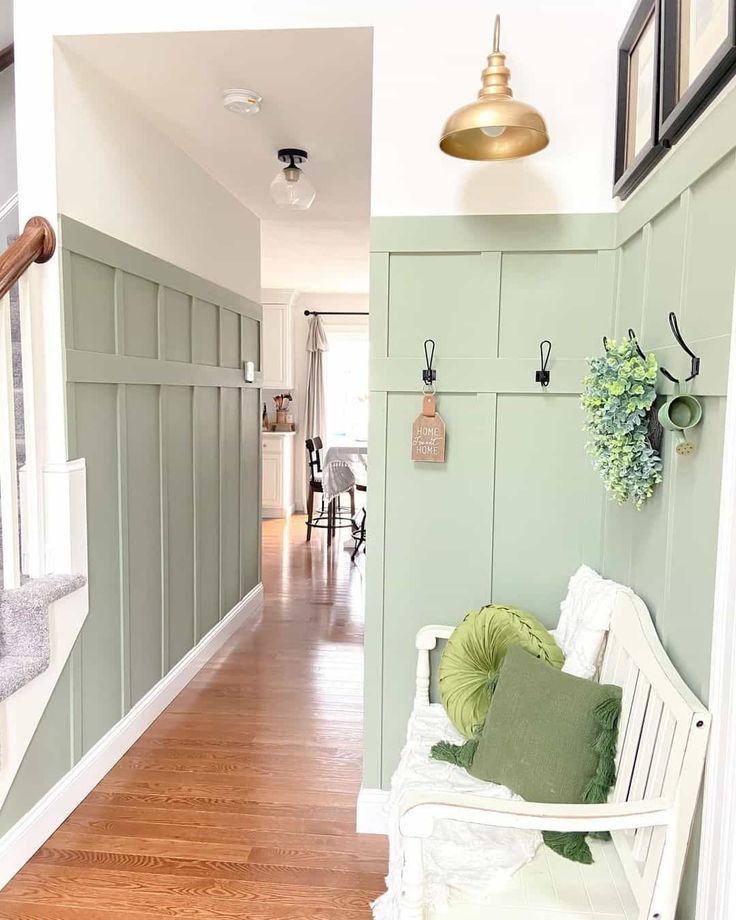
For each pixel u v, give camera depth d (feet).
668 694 4.47
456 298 6.98
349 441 27.22
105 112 8.19
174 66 7.76
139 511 9.21
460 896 4.60
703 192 4.64
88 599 7.85
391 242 6.97
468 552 7.22
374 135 6.89
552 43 6.66
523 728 5.51
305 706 10.25
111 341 8.43
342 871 6.70
